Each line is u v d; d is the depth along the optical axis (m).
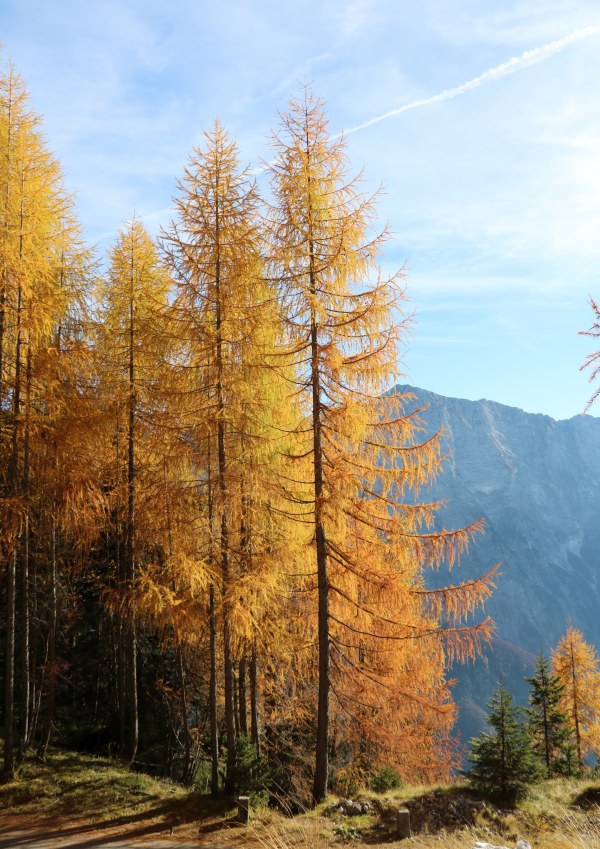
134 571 14.23
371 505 12.80
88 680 20.33
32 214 13.20
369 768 15.92
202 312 12.77
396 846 9.88
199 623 12.34
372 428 12.59
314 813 11.68
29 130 13.55
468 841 9.32
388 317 12.07
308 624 13.90
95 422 14.17
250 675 16.97
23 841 9.96
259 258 12.80
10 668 12.63
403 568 13.32
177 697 18.77
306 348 12.62
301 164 12.55
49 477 13.80
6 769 12.66
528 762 13.19
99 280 15.52
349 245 12.34
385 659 13.75
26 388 13.12
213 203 12.87
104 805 11.91
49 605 17.03
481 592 12.08
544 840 9.49
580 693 27.55
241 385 12.65
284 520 13.48
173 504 12.48
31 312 12.88
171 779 16.28
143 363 15.01
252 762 13.05
